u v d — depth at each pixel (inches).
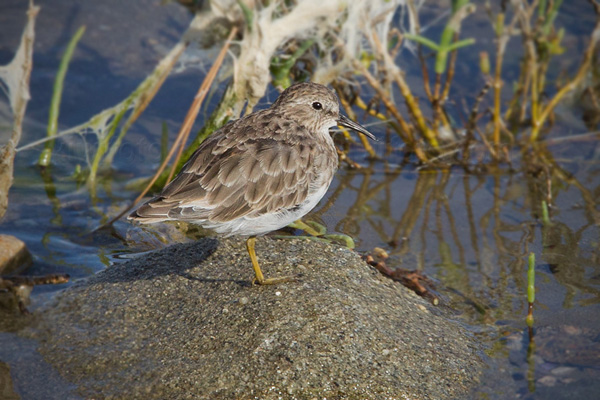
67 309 351.6
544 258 438.0
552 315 379.6
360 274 373.7
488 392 316.5
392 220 485.1
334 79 531.8
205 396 296.5
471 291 402.6
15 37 645.9
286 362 306.8
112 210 473.1
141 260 388.2
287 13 513.7
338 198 512.1
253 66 480.7
